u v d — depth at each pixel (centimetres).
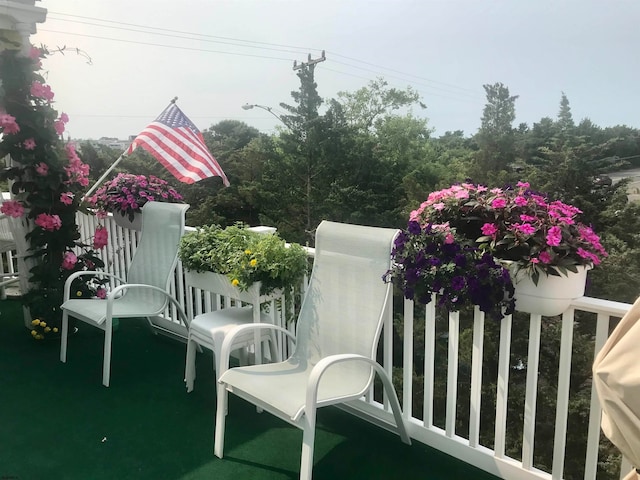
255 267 259
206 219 2497
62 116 372
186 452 238
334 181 2369
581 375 930
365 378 227
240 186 2538
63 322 344
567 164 1438
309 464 192
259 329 266
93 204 428
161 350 372
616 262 1174
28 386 309
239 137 3078
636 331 105
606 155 1490
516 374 991
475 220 204
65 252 393
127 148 466
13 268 549
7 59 339
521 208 196
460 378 991
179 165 471
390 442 249
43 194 370
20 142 353
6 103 345
